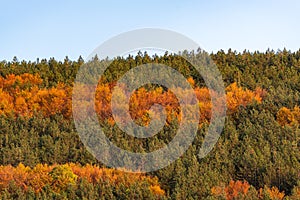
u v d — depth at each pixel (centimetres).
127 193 7669
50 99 11944
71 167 8681
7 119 11088
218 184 7950
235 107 11562
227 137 10081
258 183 8419
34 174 8288
